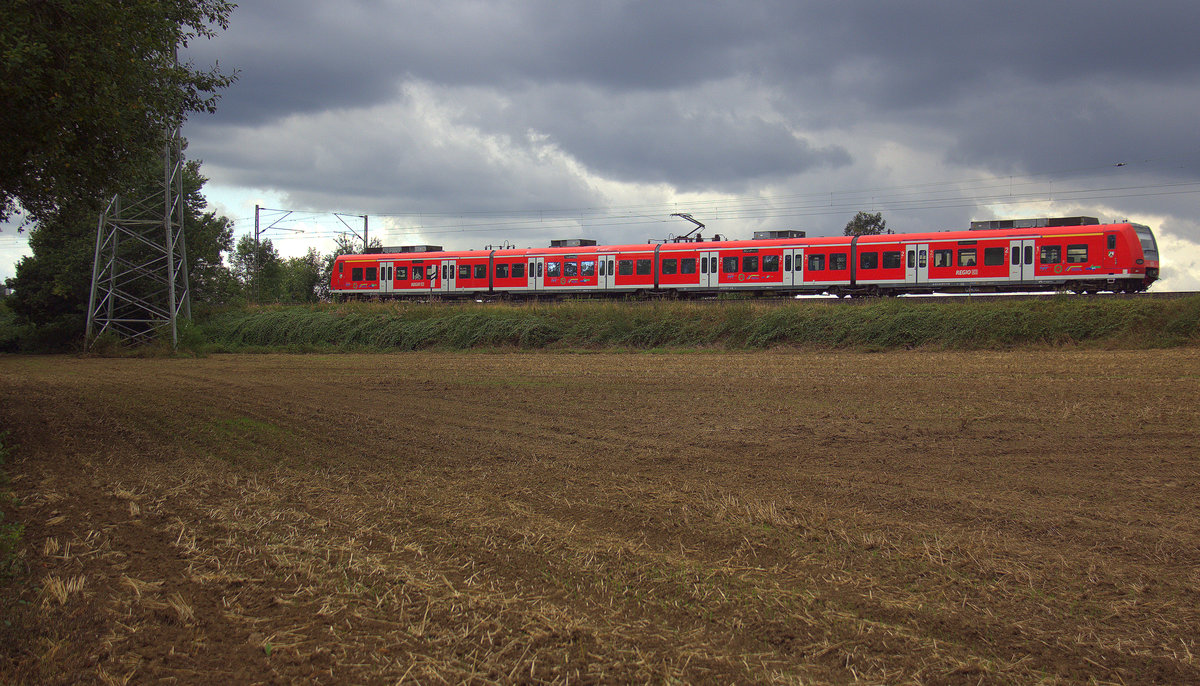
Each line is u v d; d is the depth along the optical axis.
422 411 17.73
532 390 21.67
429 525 8.45
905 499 9.34
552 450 12.86
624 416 16.61
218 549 7.65
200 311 49.41
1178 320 29.06
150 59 14.16
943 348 31.45
